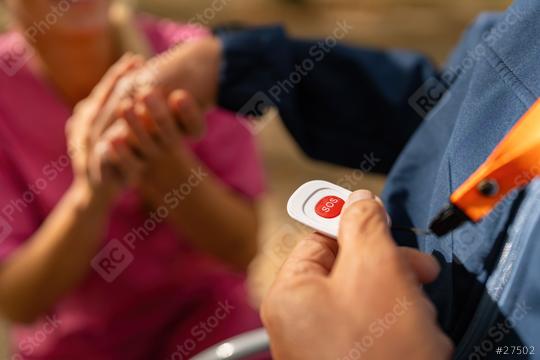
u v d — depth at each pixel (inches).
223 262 53.2
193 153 52.1
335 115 43.3
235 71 42.2
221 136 52.6
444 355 25.5
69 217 48.5
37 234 50.3
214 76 42.1
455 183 29.6
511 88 29.0
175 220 50.8
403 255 26.2
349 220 26.7
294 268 27.1
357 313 25.7
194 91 41.8
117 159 43.2
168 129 41.6
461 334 28.4
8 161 51.1
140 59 43.8
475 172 28.1
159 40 52.8
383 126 42.6
